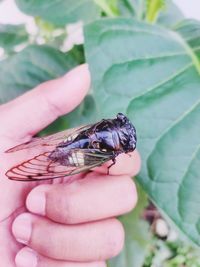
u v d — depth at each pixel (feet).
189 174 0.37
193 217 0.37
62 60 0.44
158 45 0.39
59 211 0.36
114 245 0.38
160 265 0.47
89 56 0.39
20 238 0.37
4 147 0.41
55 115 0.41
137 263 0.44
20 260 0.38
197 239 0.37
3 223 0.41
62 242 0.37
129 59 0.39
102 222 0.38
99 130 0.32
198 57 0.39
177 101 0.38
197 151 0.37
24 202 0.41
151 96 0.38
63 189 0.37
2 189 0.41
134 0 0.43
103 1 0.44
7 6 0.46
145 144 0.38
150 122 0.38
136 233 0.44
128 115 0.38
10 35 0.45
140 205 0.43
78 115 0.42
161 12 0.43
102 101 0.38
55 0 0.45
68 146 0.34
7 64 0.44
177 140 0.38
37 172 0.35
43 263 0.37
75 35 0.44
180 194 0.37
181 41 0.40
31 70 0.44
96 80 0.38
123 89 0.38
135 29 0.39
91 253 0.37
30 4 0.45
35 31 0.45
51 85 0.41
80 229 0.37
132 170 0.38
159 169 0.38
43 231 0.37
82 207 0.37
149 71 0.39
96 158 0.33
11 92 0.44
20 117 0.41
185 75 0.39
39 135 0.43
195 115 0.38
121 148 0.32
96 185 0.37
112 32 0.39
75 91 0.40
